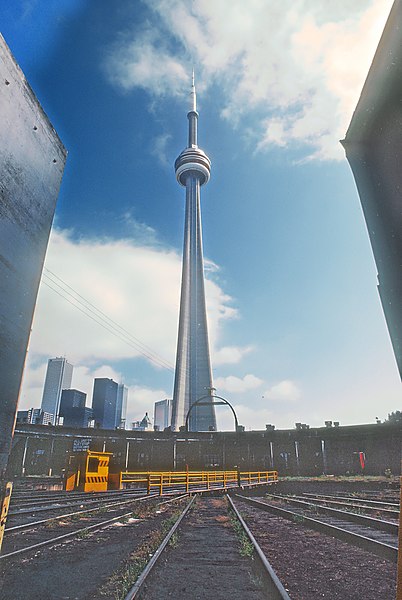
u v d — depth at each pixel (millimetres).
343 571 6055
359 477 36156
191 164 187250
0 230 1759
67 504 15680
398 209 1871
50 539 8492
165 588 4980
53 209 2402
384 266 1950
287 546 8117
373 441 40406
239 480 28016
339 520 12273
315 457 43094
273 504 19312
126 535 9062
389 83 1934
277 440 45344
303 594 4895
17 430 41312
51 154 2396
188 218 184250
